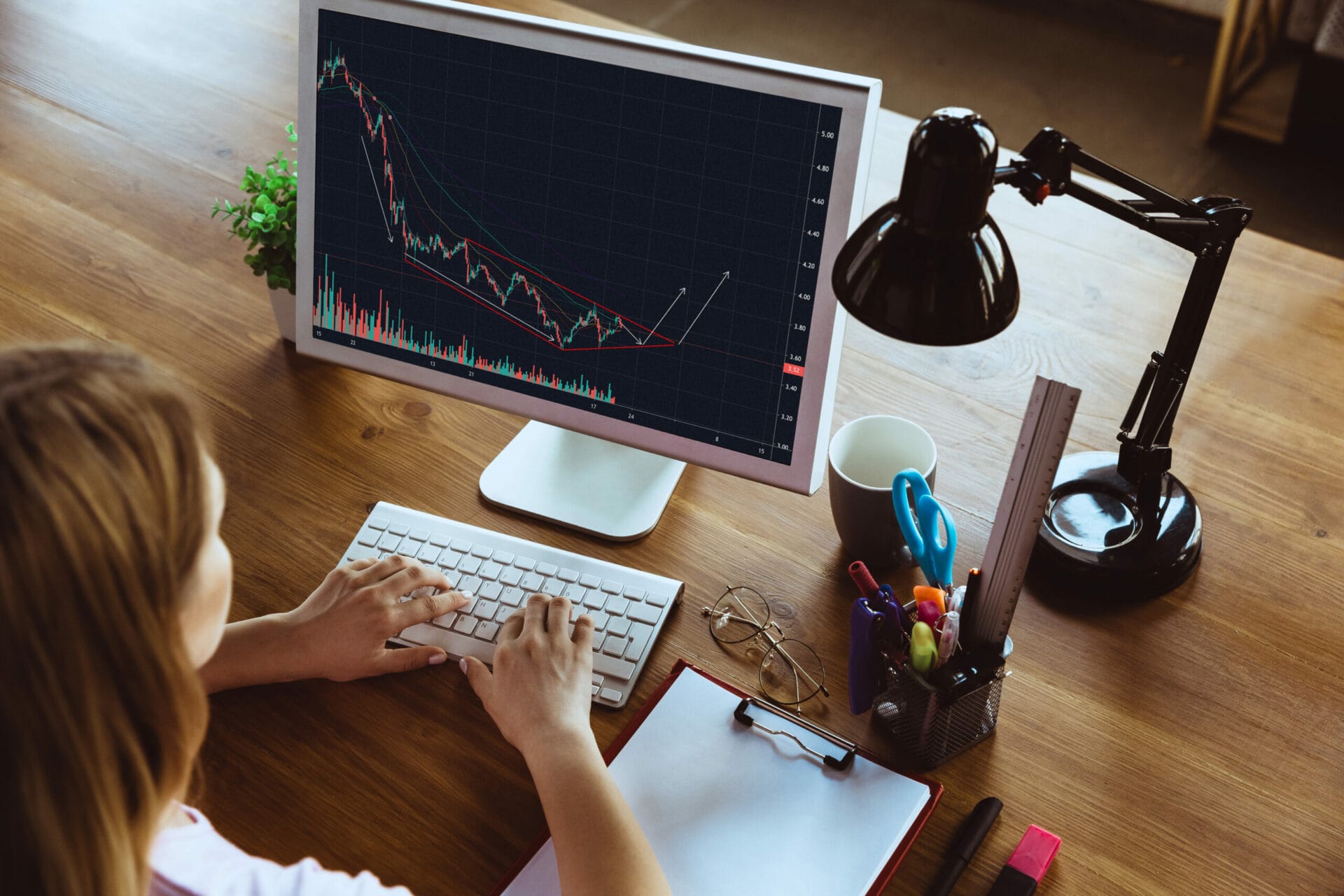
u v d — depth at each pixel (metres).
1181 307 0.93
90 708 0.51
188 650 0.62
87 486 0.49
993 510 1.11
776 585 1.05
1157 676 0.96
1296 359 1.25
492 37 0.98
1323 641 0.99
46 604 0.49
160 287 1.37
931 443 1.00
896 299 0.74
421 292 1.09
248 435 1.19
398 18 1.00
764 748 0.89
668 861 0.81
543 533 1.09
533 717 0.87
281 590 1.04
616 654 0.97
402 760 0.90
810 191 0.92
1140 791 0.88
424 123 1.03
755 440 1.02
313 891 0.71
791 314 0.97
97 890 0.54
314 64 1.04
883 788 0.86
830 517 1.11
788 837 0.83
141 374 0.55
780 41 3.96
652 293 1.01
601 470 1.14
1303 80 3.25
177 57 1.74
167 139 1.58
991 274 0.73
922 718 0.87
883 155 1.54
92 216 1.46
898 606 0.88
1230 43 3.25
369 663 0.95
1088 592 1.02
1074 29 4.05
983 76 3.78
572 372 1.06
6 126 1.61
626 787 0.86
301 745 0.91
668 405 1.04
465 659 0.96
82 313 1.33
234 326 1.32
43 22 1.82
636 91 0.95
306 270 1.12
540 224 1.02
